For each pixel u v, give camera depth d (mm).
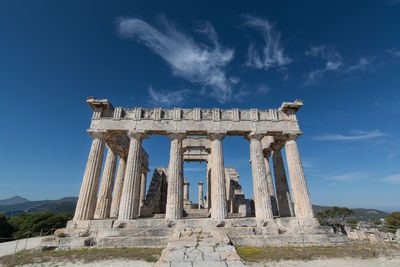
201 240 12922
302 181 19281
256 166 19562
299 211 18672
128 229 16312
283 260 11836
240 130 20531
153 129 20109
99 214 21719
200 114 21094
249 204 28672
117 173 26094
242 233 16281
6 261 12227
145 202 26828
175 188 18469
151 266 10984
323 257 12445
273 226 17203
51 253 13664
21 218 45625
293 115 21531
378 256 12789
